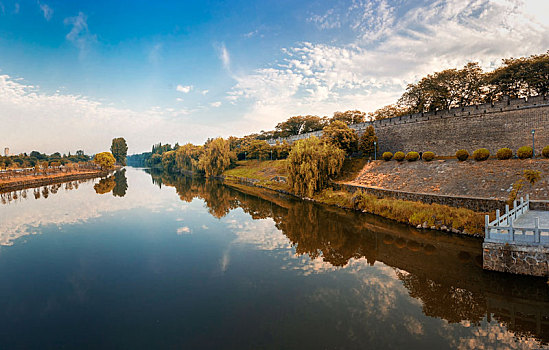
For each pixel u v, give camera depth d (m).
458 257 15.68
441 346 8.77
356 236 20.62
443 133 37.69
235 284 13.30
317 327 9.84
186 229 23.36
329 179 38.53
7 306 11.48
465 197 21.27
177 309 11.15
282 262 16.03
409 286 12.81
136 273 14.66
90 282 13.62
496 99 40.78
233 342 9.08
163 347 8.88
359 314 10.65
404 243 18.61
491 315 10.43
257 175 61.56
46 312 11.00
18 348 8.85
